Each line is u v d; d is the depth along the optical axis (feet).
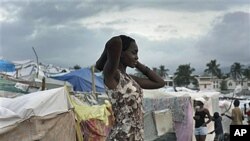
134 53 13.70
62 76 68.80
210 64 499.51
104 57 13.88
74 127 33.71
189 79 443.73
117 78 13.21
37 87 50.21
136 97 13.30
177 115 54.95
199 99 55.72
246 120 68.95
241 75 487.20
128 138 13.04
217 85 452.35
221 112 71.77
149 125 50.85
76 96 41.60
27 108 29.84
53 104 32.01
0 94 44.04
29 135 29.76
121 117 13.17
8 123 28.99
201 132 52.37
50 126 31.40
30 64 69.00
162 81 15.33
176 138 54.75
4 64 63.21
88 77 68.80
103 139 35.53
